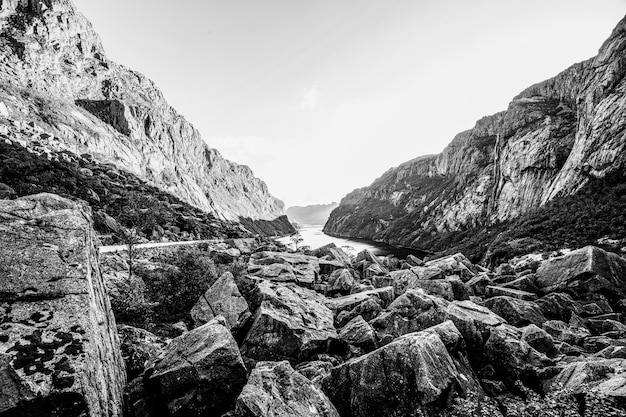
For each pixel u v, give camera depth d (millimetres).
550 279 31328
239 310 19234
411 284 27719
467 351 15117
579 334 19656
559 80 142375
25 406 5637
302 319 19203
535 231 73750
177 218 66562
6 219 8234
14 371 5840
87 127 110938
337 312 24156
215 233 69312
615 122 78750
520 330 17016
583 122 91438
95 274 9367
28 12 127688
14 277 7121
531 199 105688
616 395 9164
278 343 17062
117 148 119375
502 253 68562
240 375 10031
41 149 70938
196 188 173875
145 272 26766
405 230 183125
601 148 79375
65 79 130875
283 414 8906
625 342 17453
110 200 57625
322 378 13031
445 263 36281
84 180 62281
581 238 59281
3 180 47469
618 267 30047
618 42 91500
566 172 90438
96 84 150250
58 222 8680
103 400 7176
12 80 101500
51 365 6195
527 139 116375
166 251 35750
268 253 43531
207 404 9461
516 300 23797
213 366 9789
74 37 145875
